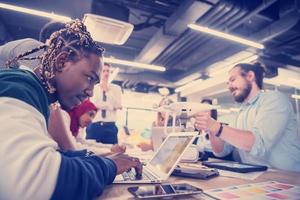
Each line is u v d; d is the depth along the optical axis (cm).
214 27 401
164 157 89
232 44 526
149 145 181
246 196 53
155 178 71
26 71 54
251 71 170
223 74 670
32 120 43
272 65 609
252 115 154
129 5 398
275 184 67
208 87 804
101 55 61
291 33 485
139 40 620
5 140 37
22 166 36
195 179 75
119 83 885
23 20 460
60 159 43
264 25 461
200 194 56
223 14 356
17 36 552
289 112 141
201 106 126
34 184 36
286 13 399
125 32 310
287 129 141
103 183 51
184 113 130
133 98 886
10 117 40
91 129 282
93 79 59
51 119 116
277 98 138
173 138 95
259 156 132
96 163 53
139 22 513
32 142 40
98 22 283
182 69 762
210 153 155
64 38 56
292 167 138
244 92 170
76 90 58
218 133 121
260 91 163
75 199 41
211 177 78
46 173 38
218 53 574
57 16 324
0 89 44
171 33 429
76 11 328
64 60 55
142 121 881
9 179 34
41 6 321
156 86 916
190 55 595
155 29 550
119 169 61
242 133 120
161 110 153
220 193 56
